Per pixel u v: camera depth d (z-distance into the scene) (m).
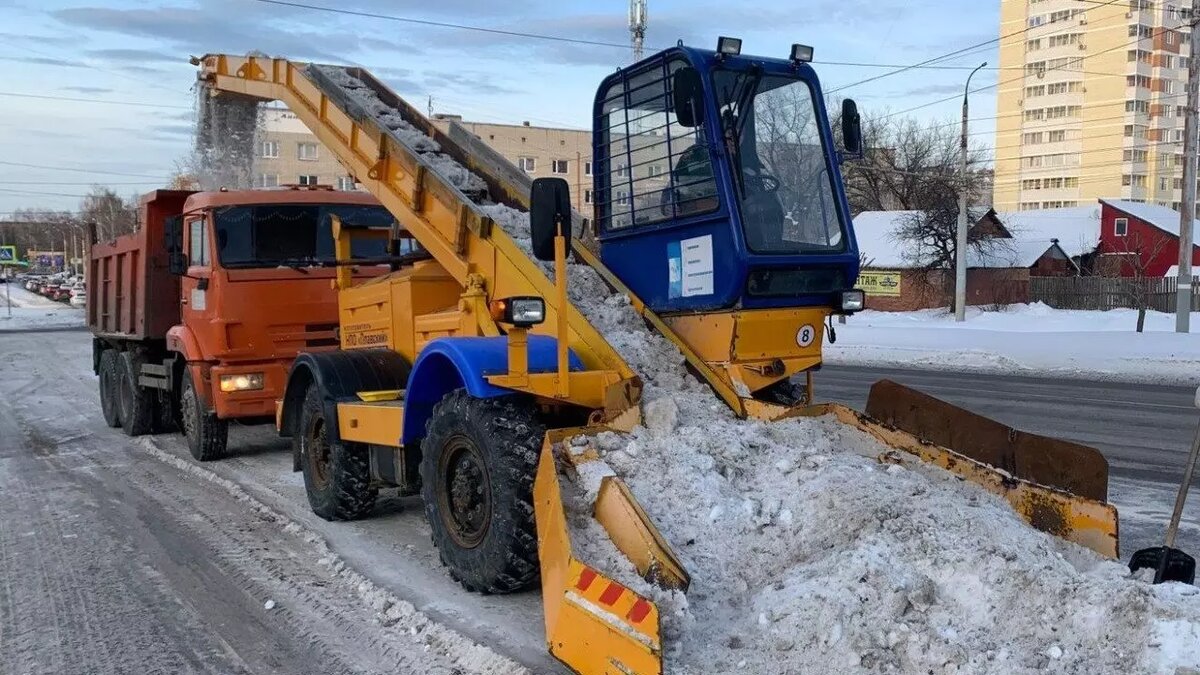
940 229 40.00
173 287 10.63
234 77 9.61
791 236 5.26
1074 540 4.39
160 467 9.23
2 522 7.05
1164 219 52.00
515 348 4.66
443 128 7.74
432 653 4.39
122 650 4.57
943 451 4.69
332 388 6.59
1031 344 22.56
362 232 8.38
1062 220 58.50
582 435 4.45
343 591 5.32
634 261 5.82
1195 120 24.08
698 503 4.17
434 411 5.24
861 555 3.65
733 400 4.99
